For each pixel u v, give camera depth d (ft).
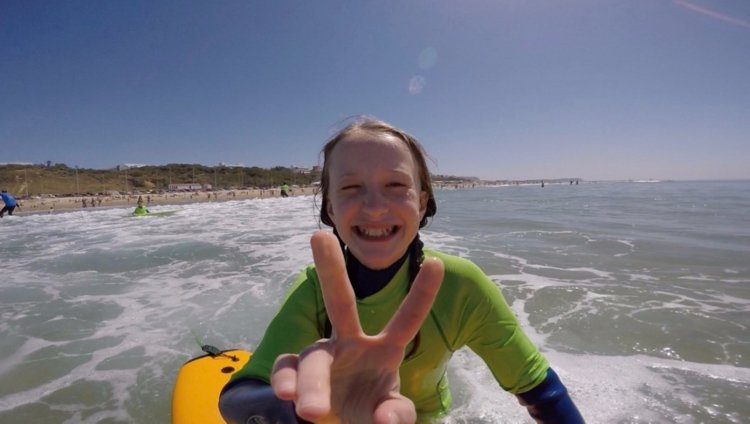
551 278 8.61
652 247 12.26
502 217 23.03
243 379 1.74
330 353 1.02
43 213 34.24
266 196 69.26
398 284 2.03
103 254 12.63
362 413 1.07
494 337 2.12
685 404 3.94
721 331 5.73
